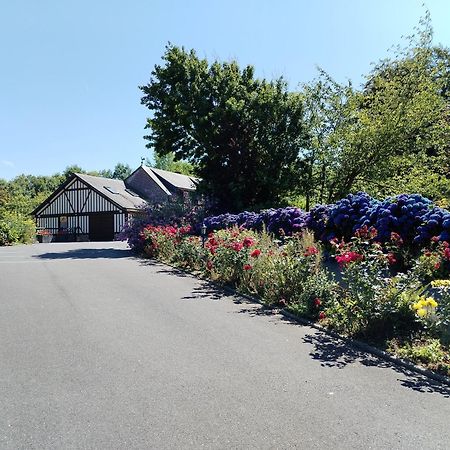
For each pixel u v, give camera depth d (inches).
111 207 1455.5
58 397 147.8
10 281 380.2
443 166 739.4
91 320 248.1
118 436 122.2
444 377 167.5
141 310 273.3
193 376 167.6
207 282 373.7
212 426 128.5
